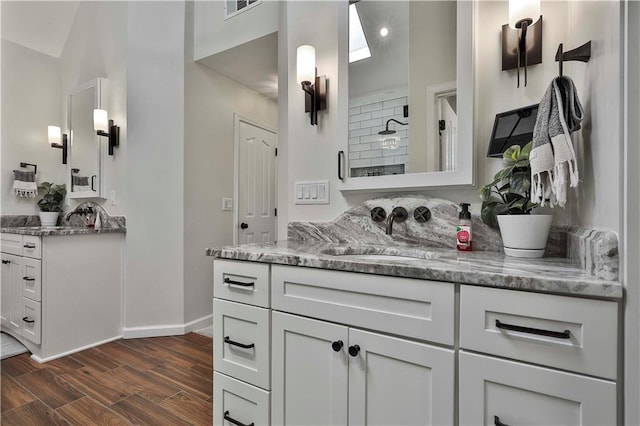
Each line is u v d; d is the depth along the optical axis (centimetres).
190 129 257
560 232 110
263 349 113
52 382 175
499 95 127
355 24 157
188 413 148
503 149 123
